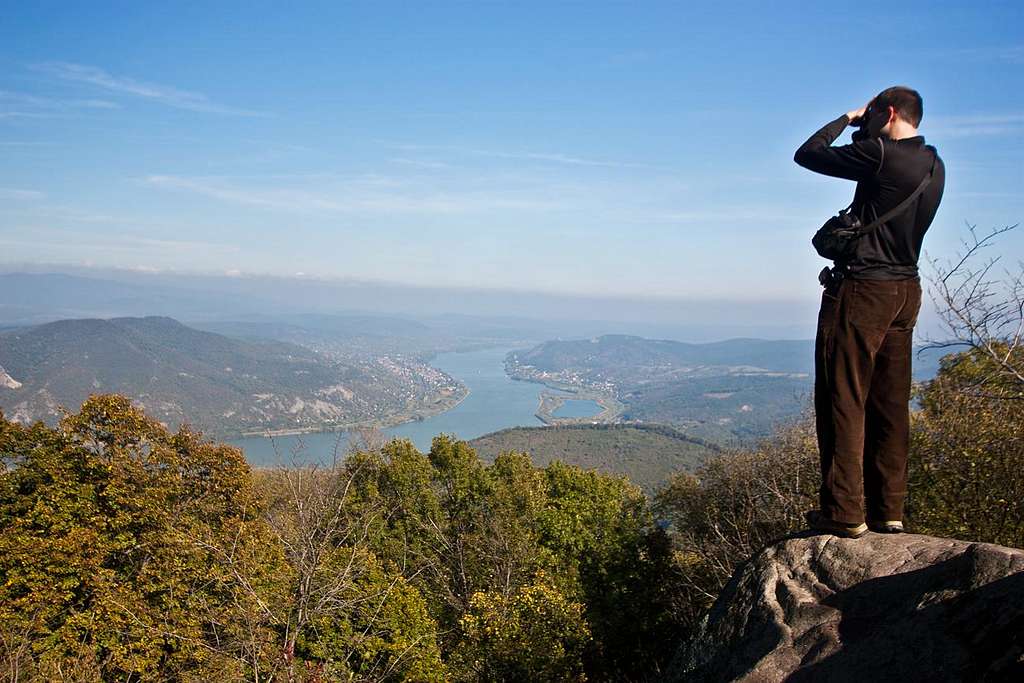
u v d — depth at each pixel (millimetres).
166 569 14953
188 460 18281
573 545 18719
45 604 14484
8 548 14594
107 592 14672
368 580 13891
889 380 3838
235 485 17859
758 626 3787
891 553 3613
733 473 17062
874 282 3682
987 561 2941
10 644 12469
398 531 19797
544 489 20984
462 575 18281
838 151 3672
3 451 16312
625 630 17266
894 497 3867
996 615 2693
